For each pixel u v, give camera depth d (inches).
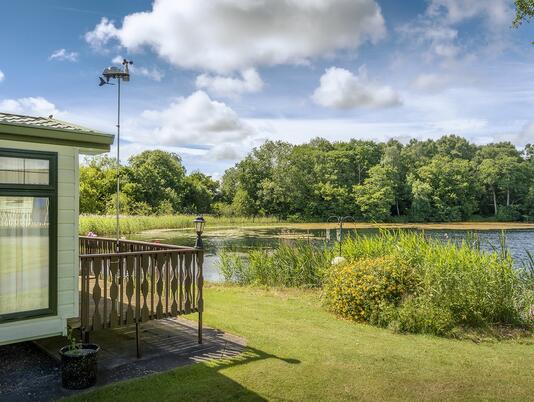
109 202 1525.6
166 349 208.5
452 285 276.7
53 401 151.4
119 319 191.2
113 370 181.2
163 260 205.6
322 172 2182.6
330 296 313.1
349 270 301.3
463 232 1298.0
